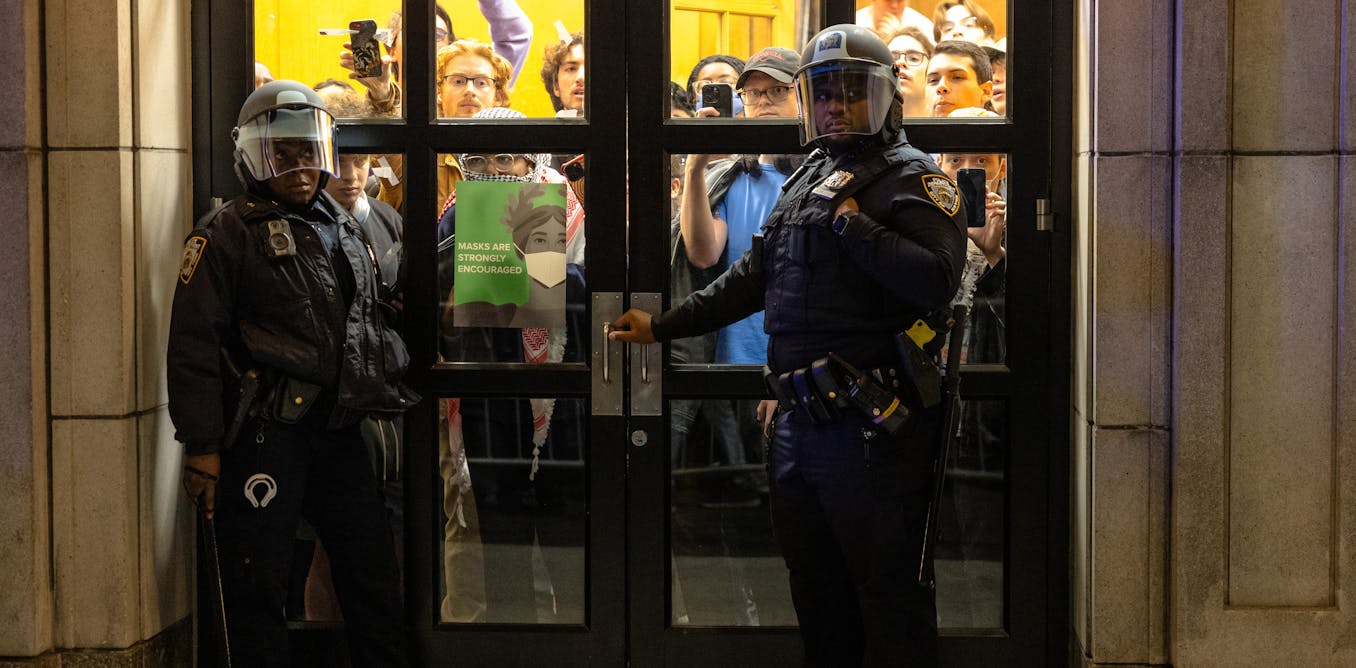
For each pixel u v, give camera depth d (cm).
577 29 309
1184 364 278
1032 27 302
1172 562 284
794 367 254
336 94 312
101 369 286
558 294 312
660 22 305
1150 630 288
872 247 236
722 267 311
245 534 269
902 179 246
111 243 283
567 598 319
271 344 269
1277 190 277
